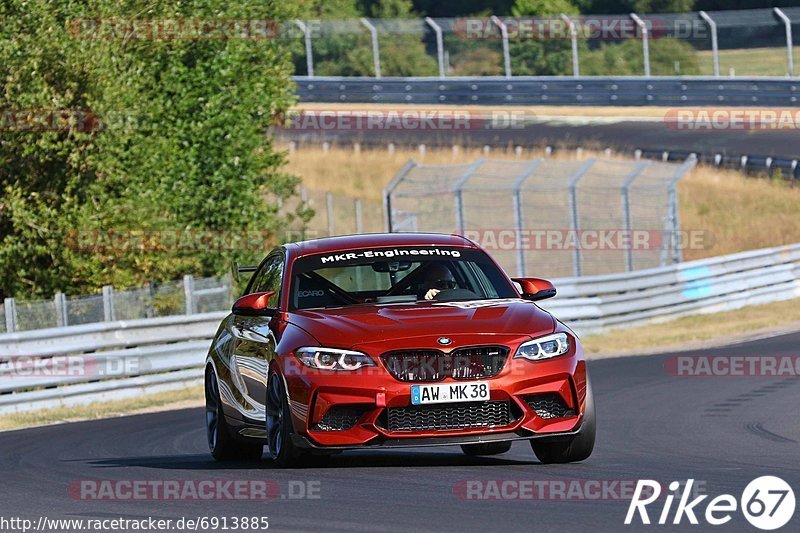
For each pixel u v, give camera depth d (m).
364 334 24.12
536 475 23.45
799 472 24.11
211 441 30.47
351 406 23.77
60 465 30.36
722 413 38.56
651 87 155.25
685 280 83.00
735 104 149.75
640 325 79.19
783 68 195.75
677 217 93.31
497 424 23.81
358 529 18.47
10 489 25.41
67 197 67.31
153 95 78.50
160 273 72.25
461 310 25.39
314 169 138.88
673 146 139.88
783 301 89.38
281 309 26.75
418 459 27.94
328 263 27.66
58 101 64.81
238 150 81.00
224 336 30.16
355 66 188.88
